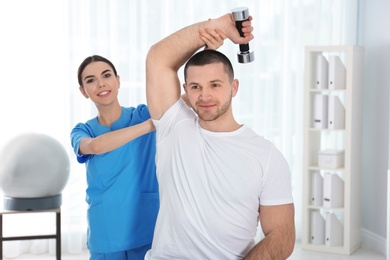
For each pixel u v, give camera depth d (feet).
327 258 15.43
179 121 7.07
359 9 17.26
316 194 16.15
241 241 6.89
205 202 6.76
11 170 11.98
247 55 7.41
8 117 15.90
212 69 6.70
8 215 15.99
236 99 16.80
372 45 16.67
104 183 8.60
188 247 6.88
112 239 8.61
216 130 6.93
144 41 16.20
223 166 6.73
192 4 16.33
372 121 16.72
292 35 16.93
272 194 6.78
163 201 7.01
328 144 17.40
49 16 15.85
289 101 16.97
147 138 8.70
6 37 15.79
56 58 15.96
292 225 6.86
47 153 12.12
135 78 16.21
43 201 12.24
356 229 16.37
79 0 15.85
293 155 17.28
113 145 8.02
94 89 8.71
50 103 16.01
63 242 16.28
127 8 16.08
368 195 16.96
